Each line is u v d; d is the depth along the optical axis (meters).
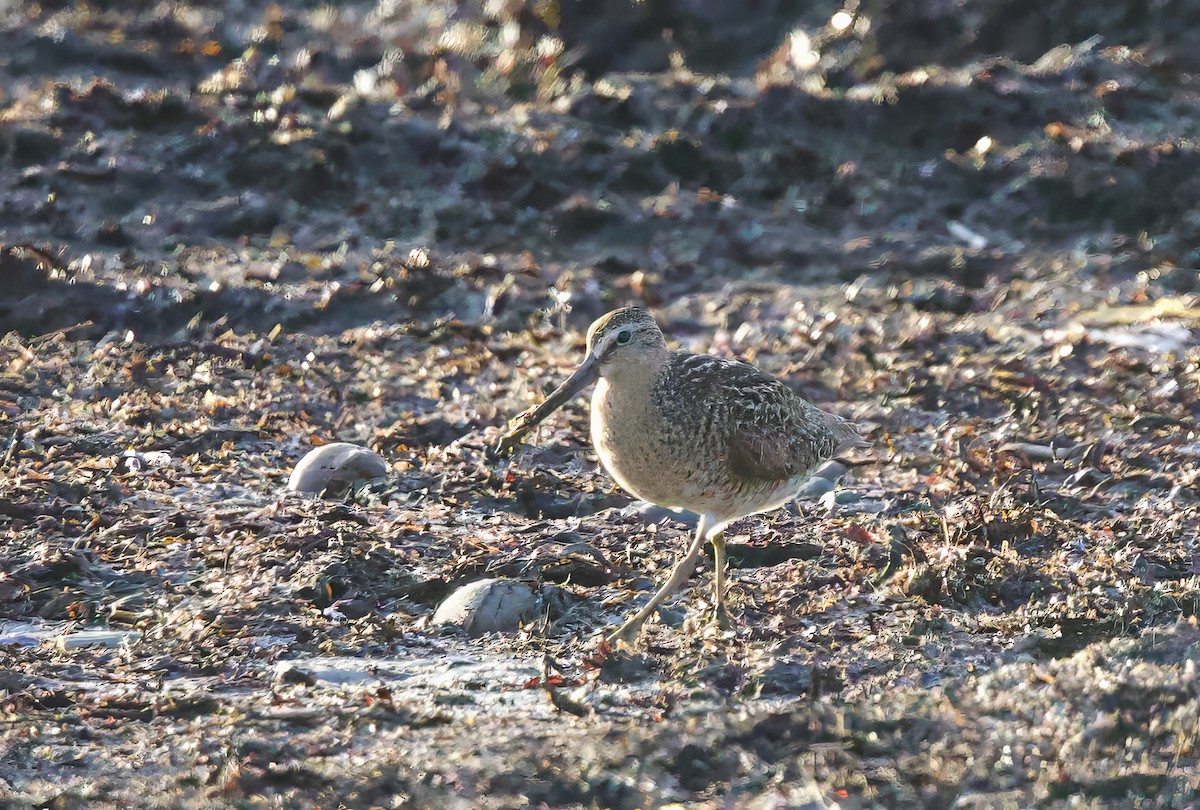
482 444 13.06
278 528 10.78
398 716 7.98
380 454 13.00
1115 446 13.35
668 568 10.38
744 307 18.25
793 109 22.41
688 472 9.33
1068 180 21.02
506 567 10.06
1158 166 21.12
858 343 16.53
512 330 17.14
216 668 8.70
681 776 7.37
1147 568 10.22
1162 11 25.61
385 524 10.96
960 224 20.78
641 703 8.18
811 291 18.81
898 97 22.61
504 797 7.14
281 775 7.30
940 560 10.12
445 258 19.03
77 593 9.71
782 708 8.05
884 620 9.52
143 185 19.88
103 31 28.09
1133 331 16.81
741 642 9.11
